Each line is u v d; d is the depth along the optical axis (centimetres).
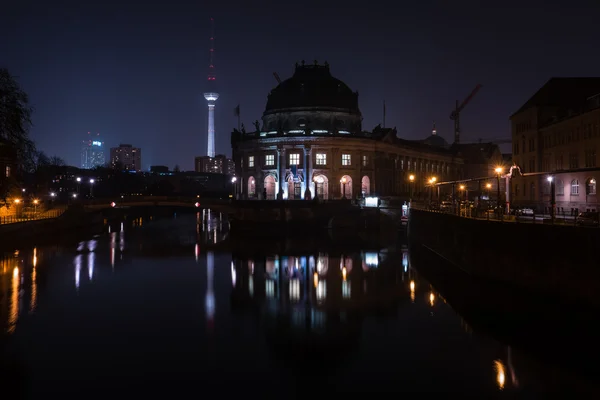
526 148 8450
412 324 3544
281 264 6091
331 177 10706
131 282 5012
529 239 3650
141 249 7494
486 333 3256
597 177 6306
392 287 4719
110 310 3962
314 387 2573
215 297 4397
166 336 3344
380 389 2547
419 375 2692
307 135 10525
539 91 8638
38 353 3025
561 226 3344
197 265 6028
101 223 12119
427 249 6900
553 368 2692
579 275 3186
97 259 6462
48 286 4775
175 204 11725
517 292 3797
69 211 10119
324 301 4228
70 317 3759
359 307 4025
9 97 6131
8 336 3322
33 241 8181
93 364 2869
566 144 7169
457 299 4184
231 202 11356
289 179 10819
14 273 5412
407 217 9125
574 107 7988
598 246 3066
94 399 2452
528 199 8356
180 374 2742
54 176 17250
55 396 2477
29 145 6450
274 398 2475
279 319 3719
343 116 11344
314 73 11781
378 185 11388
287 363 2889
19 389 2544
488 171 16638
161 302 4219
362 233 9669
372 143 11150
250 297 4384
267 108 11894
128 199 11650
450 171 15700
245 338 3306
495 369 2723
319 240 8544
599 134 6231
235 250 7344
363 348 3100
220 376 2722
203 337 3328
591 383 2505
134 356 2994
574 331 3186
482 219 4491
